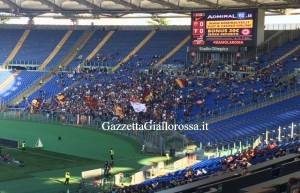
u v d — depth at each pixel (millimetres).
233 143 44188
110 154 46750
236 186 9258
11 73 92500
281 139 40781
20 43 101062
